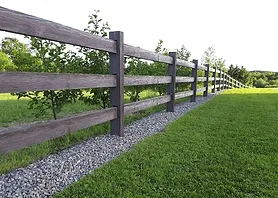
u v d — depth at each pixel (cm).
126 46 299
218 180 179
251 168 199
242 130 325
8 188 162
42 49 292
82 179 178
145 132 320
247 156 227
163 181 177
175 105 588
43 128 184
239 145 260
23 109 490
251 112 475
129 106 320
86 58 350
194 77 652
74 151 241
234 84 1761
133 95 488
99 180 177
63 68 310
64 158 221
